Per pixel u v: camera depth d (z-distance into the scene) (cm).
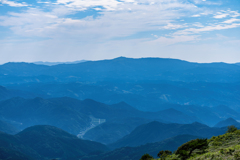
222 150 3189
